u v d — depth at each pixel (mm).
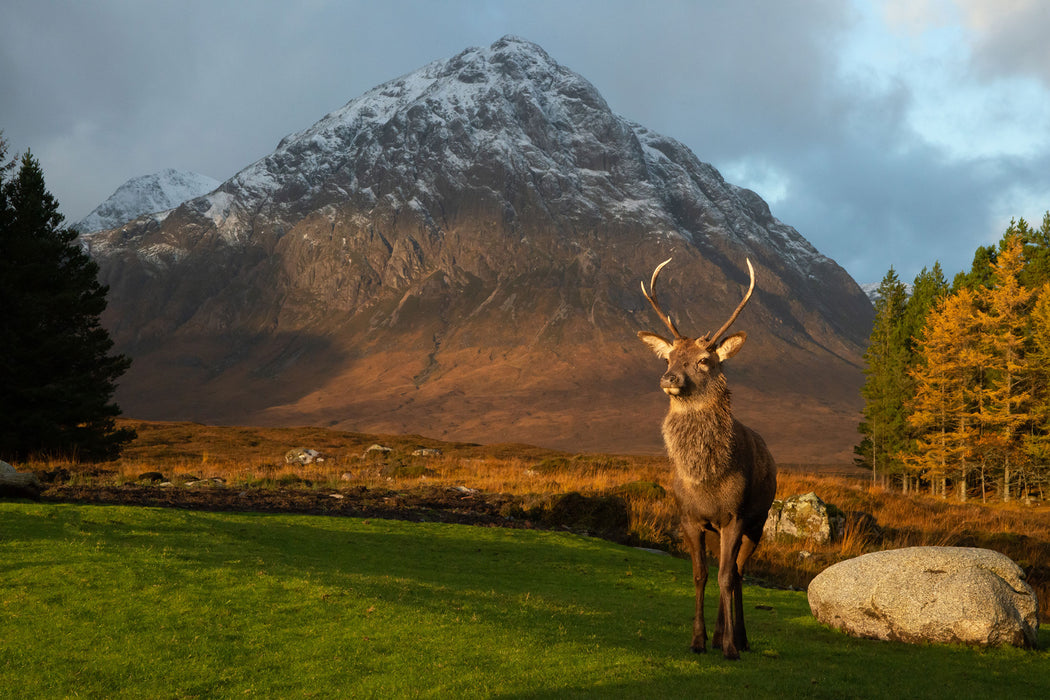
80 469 27938
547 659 6898
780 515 20906
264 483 23875
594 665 6785
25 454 32500
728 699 6125
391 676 6402
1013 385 51188
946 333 52312
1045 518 31828
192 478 24891
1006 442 48969
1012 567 8695
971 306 52688
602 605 10289
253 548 11508
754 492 7922
